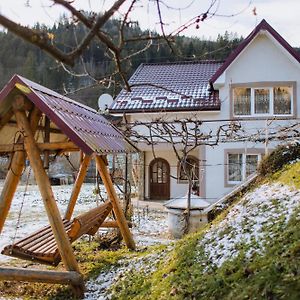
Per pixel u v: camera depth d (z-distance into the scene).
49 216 5.31
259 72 16.73
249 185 9.21
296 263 3.56
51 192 5.38
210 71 20.98
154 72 21.42
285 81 16.58
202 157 16.86
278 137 11.28
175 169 19.80
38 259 5.45
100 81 2.62
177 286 4.43
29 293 5.82
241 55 16.84
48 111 5.20
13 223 13.70
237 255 4.41
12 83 5.19
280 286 3.33
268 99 16.78
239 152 16.52
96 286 5.76
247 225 5.23
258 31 16.33
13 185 5.46
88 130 6.03
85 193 23.33
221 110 16.89
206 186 16.78
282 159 8.00
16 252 5.34
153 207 17.25
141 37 2.16
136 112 16.89
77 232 5.79
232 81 16.89
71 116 5.89
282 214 5.04
